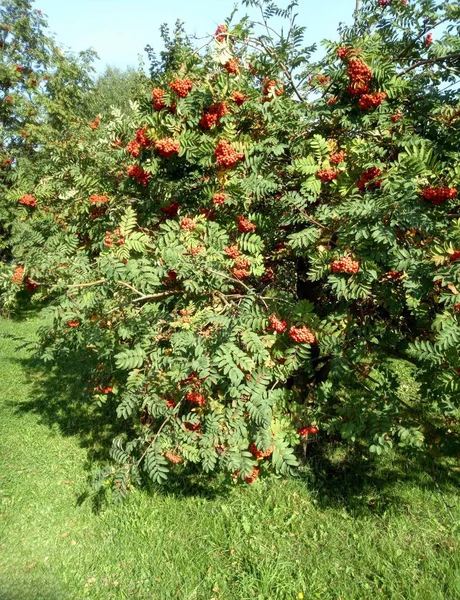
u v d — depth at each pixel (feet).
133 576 10.16
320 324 9.72
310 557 10.46
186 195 11.91
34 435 16.62
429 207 9.16
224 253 10.16
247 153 10.13
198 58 10.45
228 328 8.74
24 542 11.25
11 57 38.14
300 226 11.58
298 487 12.89
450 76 11.64
